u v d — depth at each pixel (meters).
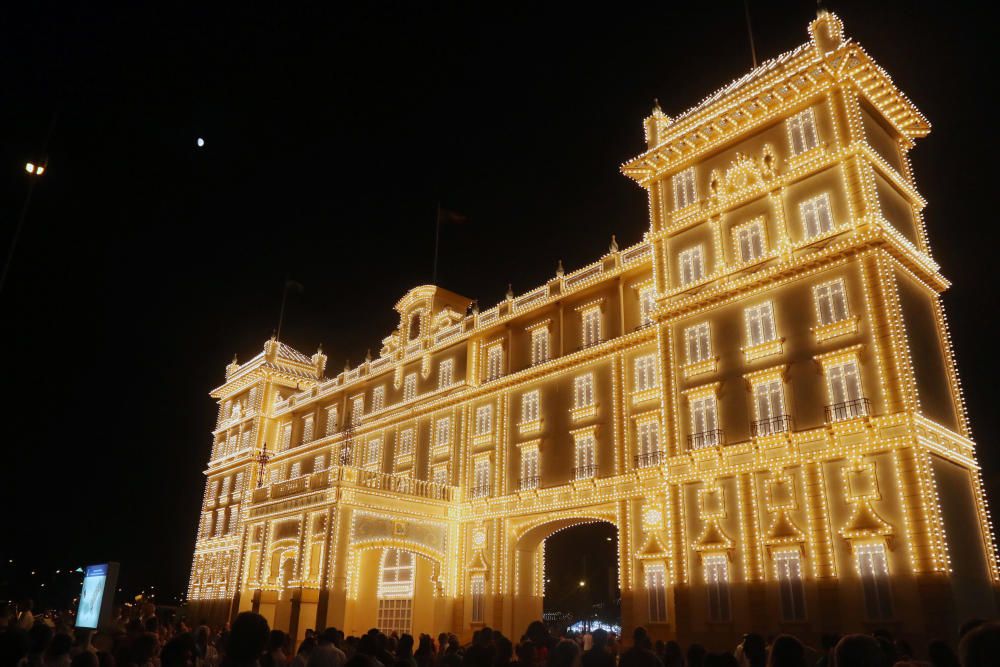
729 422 26.75
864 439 22.72
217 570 58.59
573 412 35.31
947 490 22.53
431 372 45.31
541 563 37.34
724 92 32.59
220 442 66.94
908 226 27.66
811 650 14.30
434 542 37.69
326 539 34.00
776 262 26.95
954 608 19.91
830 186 26.22
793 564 23.38
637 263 34.47
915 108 29.19
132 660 9.05
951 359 26.39
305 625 34.16
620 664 8.33
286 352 65.75
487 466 38.88
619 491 31.48
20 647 7.91
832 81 26.81
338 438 51.53
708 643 24.64
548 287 39.47
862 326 23.94
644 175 33.28
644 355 33.12
